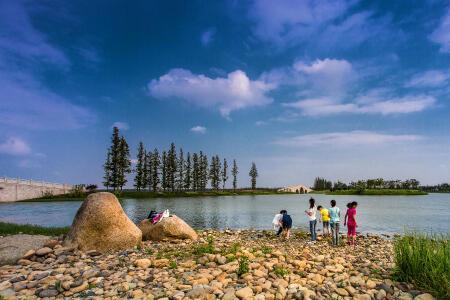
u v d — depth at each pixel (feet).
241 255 43.47
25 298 28.99
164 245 54.90
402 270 34.12
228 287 31.68
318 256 46.42
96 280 33.40
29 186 297.33
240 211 183.93
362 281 33.63
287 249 58.34
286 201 312.71
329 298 29.53
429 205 248.11
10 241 47.16
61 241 50.47
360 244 70.13
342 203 268.62
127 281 33.30
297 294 29.37
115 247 50.14
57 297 29.48
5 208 200.44
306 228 106.93
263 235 79.71
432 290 29.81
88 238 49.32
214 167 515.91
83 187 341.41
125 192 375.45
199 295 28.96
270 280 34.17
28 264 41.09
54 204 241.96
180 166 451.53
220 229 104.99
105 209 50.96
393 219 142.20
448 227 114.62
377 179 576.20
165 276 34.88
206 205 239.09
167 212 65.26
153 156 414.62
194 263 39.83
